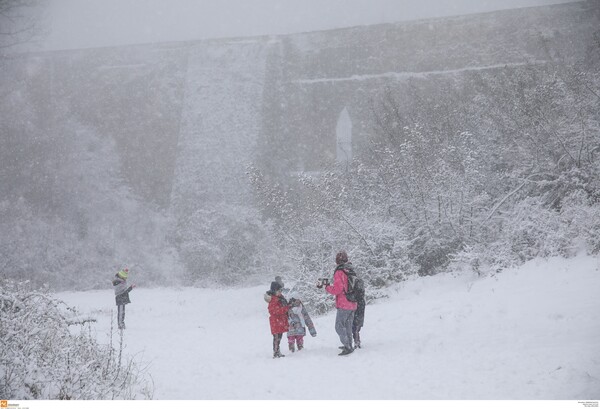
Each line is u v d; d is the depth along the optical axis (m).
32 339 5.98
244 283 36.81
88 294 30.33
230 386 6.95
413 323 10.62
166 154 52.66
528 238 14.94
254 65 53.62
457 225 16.39
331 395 6.04
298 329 9.64
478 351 7.36
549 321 8.64
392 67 52.22
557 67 21.72
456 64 50.38
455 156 17.53
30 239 43.91
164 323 17.38
